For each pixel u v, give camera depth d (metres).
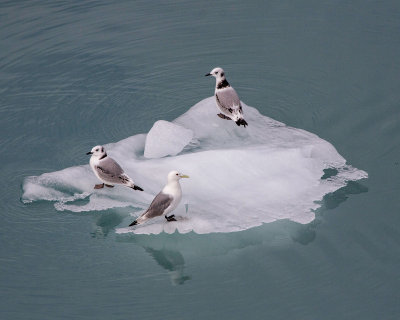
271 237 14.69
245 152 16.64
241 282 13.63
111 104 20.08
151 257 14.40
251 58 22.00
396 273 13.67
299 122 18.89
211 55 22.23
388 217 15.15
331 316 12.73
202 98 20.28
